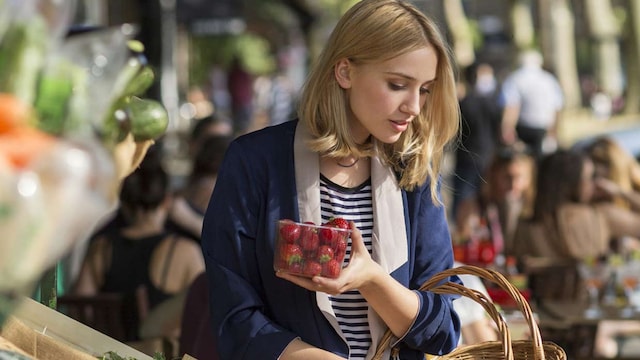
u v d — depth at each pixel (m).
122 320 4.45
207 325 3.55
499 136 11.85
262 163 2.45
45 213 1.32
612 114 18.98
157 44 10.41
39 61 1.44
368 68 2.36
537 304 5.45
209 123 7.39
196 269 4.55
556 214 6.02
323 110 2.44
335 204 2.45
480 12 27.81
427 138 2.47
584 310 5.27
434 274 2.50
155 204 4.55
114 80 1.65
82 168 1.36
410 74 2.33
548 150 12.87
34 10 1.45
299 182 2.44
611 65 21.56
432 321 2.41
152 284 4.52
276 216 2.43
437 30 2.40
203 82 26.78
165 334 4.22
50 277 2.51
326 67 2.43
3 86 1.41
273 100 22.06
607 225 6.11
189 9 17.53
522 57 13.48
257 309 2.43
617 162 6.63
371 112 2.37
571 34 19.53
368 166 2.49
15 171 1.31
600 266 5.82
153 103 2.15
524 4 20.33
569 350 5.39
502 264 5.86
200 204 5.31
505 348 2.29
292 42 28.77
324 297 2.41
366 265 2.31
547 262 5.72
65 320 2.43
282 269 2.28
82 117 1.47
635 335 5.79
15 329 2.28
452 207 11.57
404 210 2.47
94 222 1.45
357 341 2.45
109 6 9.99
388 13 2.36
